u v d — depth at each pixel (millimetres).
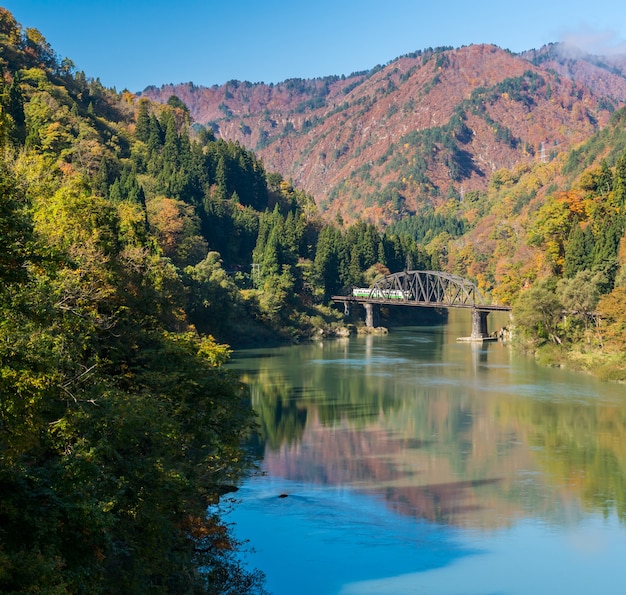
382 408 98312
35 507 29094
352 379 122438
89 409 35688
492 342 188625
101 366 48156
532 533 55719
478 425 88312
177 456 46125
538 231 196000
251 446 79312
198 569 45000
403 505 61500
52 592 25375
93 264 55250
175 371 52125
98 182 190375
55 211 60000
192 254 196625
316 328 199375
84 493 29922
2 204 29391
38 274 40469
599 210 178250
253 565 50000
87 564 30141
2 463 29422
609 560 51188
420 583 47812
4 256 28797
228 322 173625
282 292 197375
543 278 170125
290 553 52031
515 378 122375
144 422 36844
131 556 34906
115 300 57281
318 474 69625
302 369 134625
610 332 130125
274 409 97938
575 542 54094
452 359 149375
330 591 46531
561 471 70062
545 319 148875
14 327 32094
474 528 56562
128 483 34625
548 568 50031
